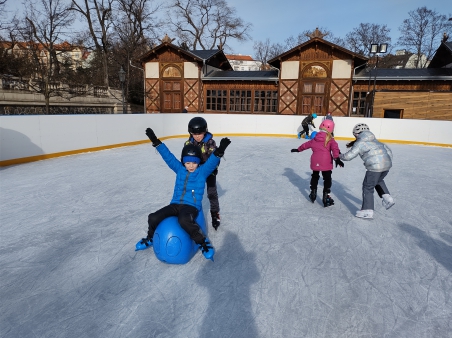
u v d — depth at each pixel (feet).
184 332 6.50
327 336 6.46
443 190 18.29
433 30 130.31
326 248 10.48
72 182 19.01
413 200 16.21
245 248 10.37
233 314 7.07
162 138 41.09
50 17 74.08
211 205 11.58
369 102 53.93
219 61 81.35
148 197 16.01
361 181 20.13
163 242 8.87
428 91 45.88
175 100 72.33
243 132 47.80
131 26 103.40
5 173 21.31
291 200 15.87
